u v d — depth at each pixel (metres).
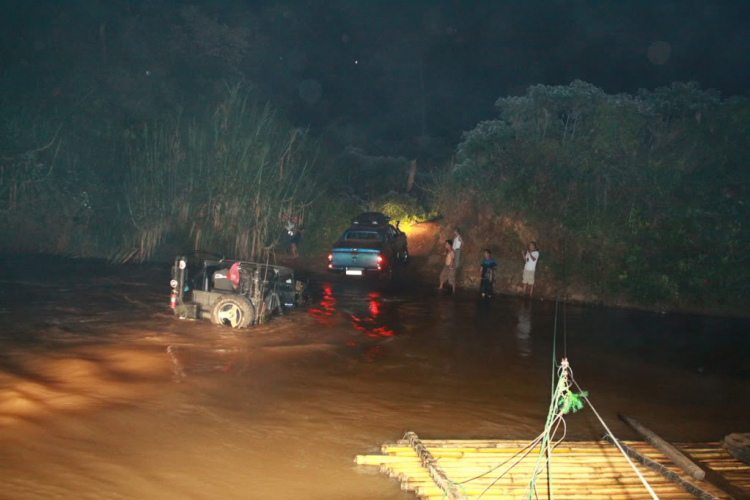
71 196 24.05
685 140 20.86
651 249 18.92
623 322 15.13
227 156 23.33
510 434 7.18
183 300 12.69
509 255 20.30
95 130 26.88
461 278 20.38
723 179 19.81
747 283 17.89
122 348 9.90
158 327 11.58
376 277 20.95
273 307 13.26
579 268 19.03
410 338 11.98
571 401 4.95
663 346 12.60
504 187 21.11
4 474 5.16
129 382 8.11
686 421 8.05
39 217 23.33
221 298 12.06
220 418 7.07
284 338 11.37
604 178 21.05
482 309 15.82
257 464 5.91
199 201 23.16
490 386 9.09
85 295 14.45
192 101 30.55
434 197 28.92
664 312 17.22
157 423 6.73
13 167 23.30
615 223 19.61
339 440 6.68
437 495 5.36
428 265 23.36
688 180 20.11
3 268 18.17
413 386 8.86
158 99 30.05
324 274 20.95
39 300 13.53
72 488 5.04
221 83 32.69
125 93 29.75
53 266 19.19
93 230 23.97
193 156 24.09
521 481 5.71
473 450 6.38
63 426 6.36
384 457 6.14
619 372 10.36
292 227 23.50
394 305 15.70
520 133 23.19
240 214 22.69
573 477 5.87
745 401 9.09
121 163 26.12
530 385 9.27
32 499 4.79
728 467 6.34
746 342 13.45
